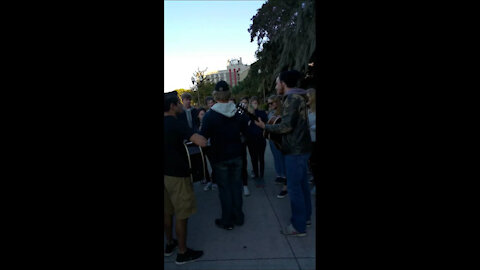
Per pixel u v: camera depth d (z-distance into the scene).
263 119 4.04
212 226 2.80
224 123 2.48
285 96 2.26
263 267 2.09
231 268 2.09
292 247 2.33
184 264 2.15
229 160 2.57
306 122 2.30
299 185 2.40
